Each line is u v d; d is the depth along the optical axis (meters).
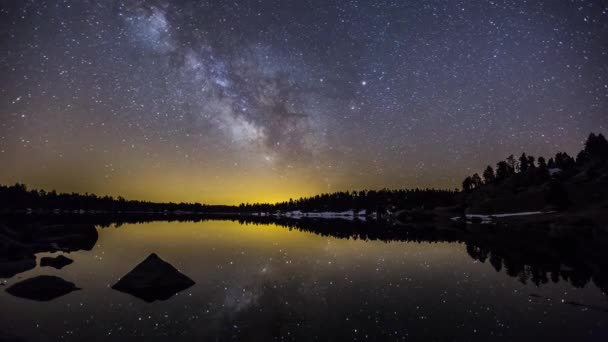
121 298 12.88
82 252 25.02
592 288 15.07
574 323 10.52
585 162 106.94
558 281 16.48
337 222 93.38
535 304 12.60
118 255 23.66
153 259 15.98
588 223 53.94
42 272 17.50
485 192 122.94
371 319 10.89
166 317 10.85
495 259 23.56
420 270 19.30
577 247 31.08
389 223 86.19
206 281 15.95
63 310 11.34
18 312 11.02
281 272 18.34
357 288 14.98
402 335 9.55
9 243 22.50
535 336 9.47
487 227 64.12
